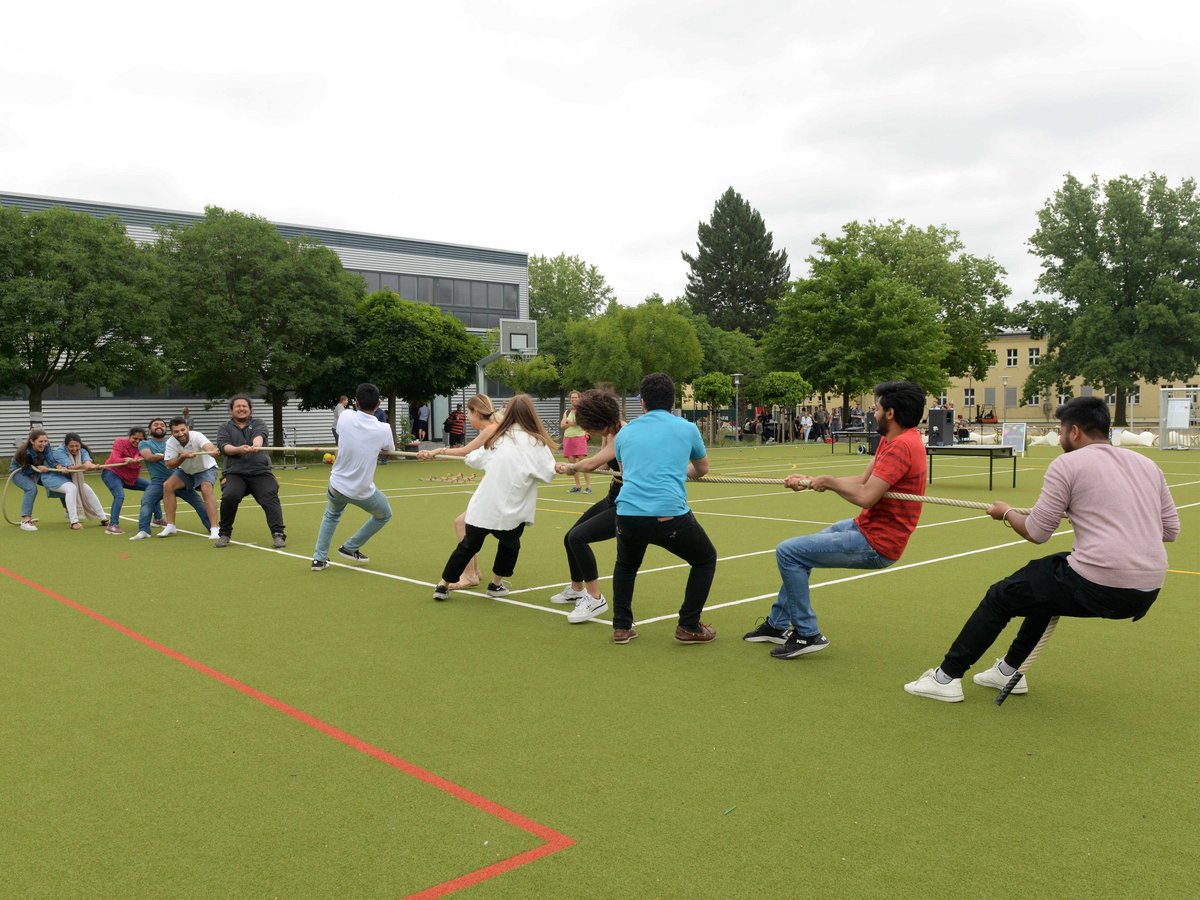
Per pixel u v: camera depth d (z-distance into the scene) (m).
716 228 76.19
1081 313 48.88
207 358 24.48
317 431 36.53
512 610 6.87
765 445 37.69
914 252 48.69
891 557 5.22
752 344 54.44
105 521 12.01
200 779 3.71
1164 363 46.53
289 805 3.45
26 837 3.21
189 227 25.80
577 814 3.36
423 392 28.95
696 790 3.57
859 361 39.50
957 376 50.84
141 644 5.87
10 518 13.02
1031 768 3.78
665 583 7.84
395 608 6.93
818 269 44.97
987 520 12.18
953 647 4.62
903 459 5.02
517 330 30.20
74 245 22.70
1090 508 4.19
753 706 4.59
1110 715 4.44
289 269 25.36
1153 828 3.23
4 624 6.44
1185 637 5.94
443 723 4.36
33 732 4.27
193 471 10.84
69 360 23.44
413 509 13.97
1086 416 4.35
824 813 3.36
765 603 7.05
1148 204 48.62
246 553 9.66
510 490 6.91
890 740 4.11
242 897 2.80
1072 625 6.29
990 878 2.88
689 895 2.78
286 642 5.91
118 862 3.03
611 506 6.53
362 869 2.96
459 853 3.06
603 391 6.67
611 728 4.28
